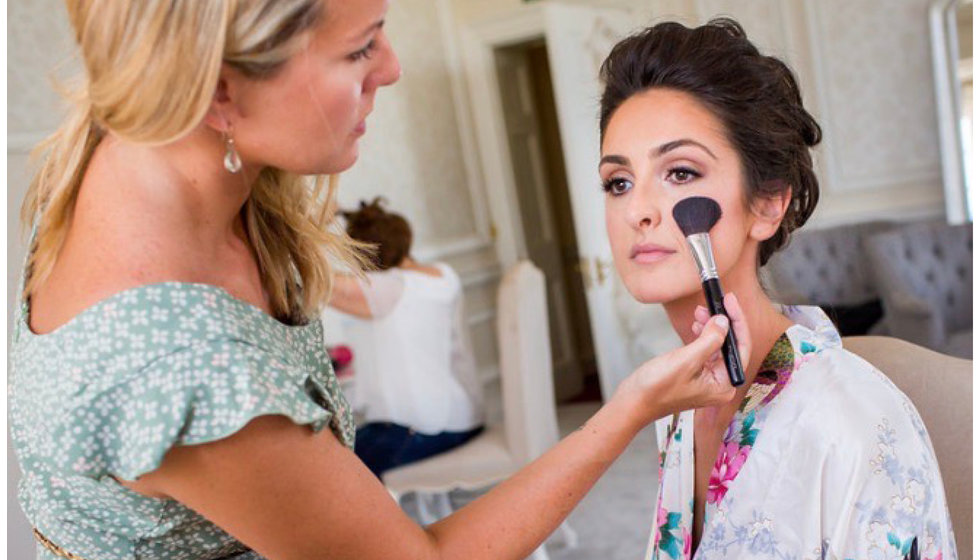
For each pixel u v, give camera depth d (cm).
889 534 92
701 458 110
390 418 311
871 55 513
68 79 90
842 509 93
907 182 514
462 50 559
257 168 90
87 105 88
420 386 308
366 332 315
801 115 104
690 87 98
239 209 97
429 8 541
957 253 463
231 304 84
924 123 507
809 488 95
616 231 102
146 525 89
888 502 92
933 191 510
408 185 514
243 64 79
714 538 100
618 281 495
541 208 613
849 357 99
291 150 84
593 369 663
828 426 94
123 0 77
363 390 314
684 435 111
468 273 548
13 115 331
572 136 474
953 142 498
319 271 108
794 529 96
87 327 81
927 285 461
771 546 97
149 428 78
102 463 80
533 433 298
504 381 301
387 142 503
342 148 86
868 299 493
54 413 80
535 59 637
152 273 84
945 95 497
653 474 407
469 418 317
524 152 599
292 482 81
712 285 93
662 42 101
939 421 108
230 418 78
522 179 595
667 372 90
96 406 79
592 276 477
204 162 86
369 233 315
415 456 309
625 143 100
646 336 511
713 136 97
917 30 502
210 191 88
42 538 94
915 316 437
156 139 79
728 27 104
